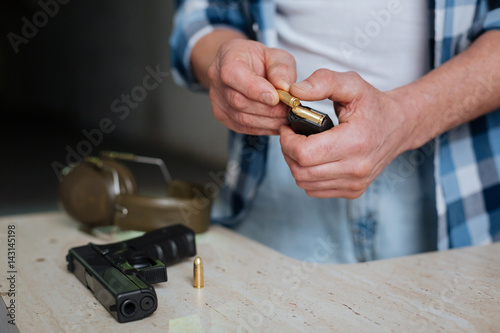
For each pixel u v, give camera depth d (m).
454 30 0.85
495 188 0.89
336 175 0.65
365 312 0.57
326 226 0.96
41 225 0.95
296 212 0.97
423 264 0.72
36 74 4.83
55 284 0.67
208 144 3.09
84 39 4.36
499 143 0.89
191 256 0.74
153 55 3.61
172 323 0.55
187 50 0.98
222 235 0.89
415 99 0.71
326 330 0.53
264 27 0.97
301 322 0.55
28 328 0.55
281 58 0.71
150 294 0.56
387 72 0.90
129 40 3.78
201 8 1.00
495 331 0.52
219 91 0.74
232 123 0.77
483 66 0.75
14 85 4.89
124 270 0.62
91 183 0.88
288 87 0.65
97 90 4.27
